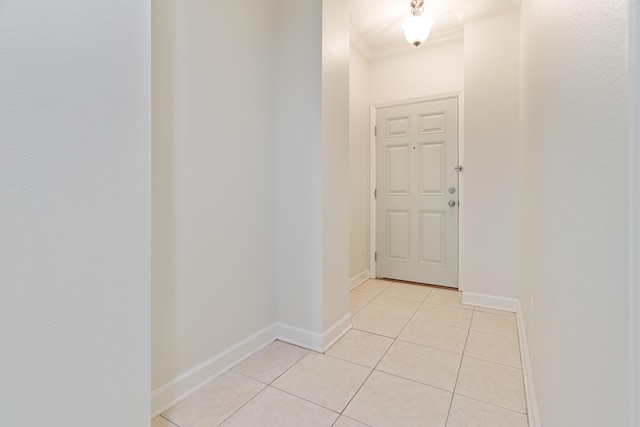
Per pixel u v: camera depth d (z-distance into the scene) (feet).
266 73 6.45
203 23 5.08
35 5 2.59
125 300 3.20
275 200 6.77
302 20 6.35
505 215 8.44
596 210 1.86
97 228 2.98
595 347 1.86
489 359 5.91
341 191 7.02
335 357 6.02
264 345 6.44
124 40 3.18
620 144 1.51
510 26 8.29
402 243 11.22
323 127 6.25
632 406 1.35
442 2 8.34
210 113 5.23
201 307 5.12
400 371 5.52
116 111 3.12
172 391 4.65
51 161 2.68
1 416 2.47
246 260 6.02
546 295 3.48
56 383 2.73
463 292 9.02
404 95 10.94
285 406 4.62
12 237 2.48
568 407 2.44
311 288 6.39
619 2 1.53
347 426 4.22
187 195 4.87
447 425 4.23
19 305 2.53
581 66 2.19
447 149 10.37
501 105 8.42
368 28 9.65
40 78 2.61
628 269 1.40
